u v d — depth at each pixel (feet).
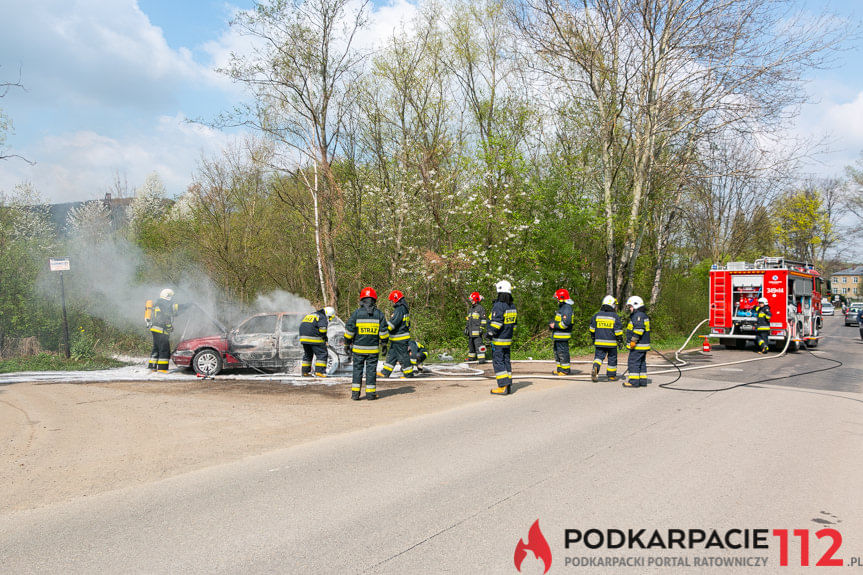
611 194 65.36
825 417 26.16
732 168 60.44
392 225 60.23
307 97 55.26
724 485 16.21
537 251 60.34
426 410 27.86
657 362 52.11
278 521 13.91
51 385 35.37
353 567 11.41
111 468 18.74
